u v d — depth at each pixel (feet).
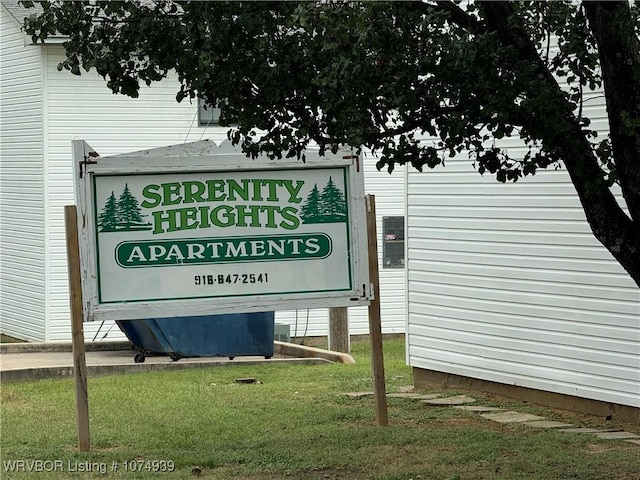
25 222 80.84
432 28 26.20
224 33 25.04
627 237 26.14
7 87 82.33
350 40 24.82
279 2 25.29
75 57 28.07
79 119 77.36
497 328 43.16
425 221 46.96
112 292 33.71
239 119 26.78
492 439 34.58
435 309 46.62
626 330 37.42
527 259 41.63
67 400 44.45
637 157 25.39
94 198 33.58
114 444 35.14
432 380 47.14
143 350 59.26
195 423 38.58
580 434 35.32
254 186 34.71
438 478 29.45
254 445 34.45
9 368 55.52
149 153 33.86
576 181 26.37
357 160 35.35
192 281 34.27
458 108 25.62
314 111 26.94
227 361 57.72
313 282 35.19
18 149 81.10
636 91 25.14
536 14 28.73
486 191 43.47
